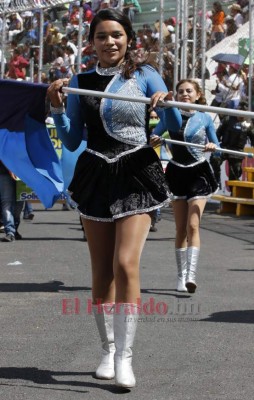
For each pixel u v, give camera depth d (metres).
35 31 21.77
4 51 20.91
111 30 5.55
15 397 5.28
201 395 5.32
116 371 5.38
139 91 5.55
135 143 5.53
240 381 5.66
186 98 9.26
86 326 7.34
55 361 6.16
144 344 6.68
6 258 11.67
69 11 21.59
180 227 9.15
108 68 5.62
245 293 9.03
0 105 6.32
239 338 6.91
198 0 19.86
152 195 5.47
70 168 7.91
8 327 7.31
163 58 18.34
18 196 13.61
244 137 17.64
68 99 5.74
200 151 9.12
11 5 19.88
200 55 18.62
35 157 6.43
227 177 18.36
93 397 5.28
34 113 6.35
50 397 5.28
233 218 17.27
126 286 5.36
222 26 20.30
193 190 9.02
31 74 21.00
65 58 20.73
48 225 15.98
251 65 17.62
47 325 7.39
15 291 9.11
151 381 5.65
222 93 18.92
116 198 5.44
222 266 11.04
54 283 9.62
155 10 20.73
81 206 5.62
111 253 5.70
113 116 5.50
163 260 11.50
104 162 5.53
